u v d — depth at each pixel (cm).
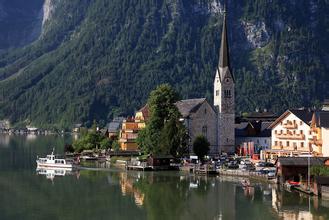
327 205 12812
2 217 11744
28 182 16438
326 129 18275
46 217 11781
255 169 18100
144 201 13512
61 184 16075
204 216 11938
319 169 14700
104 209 12569
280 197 13875
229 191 14838
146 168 19538
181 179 17212
